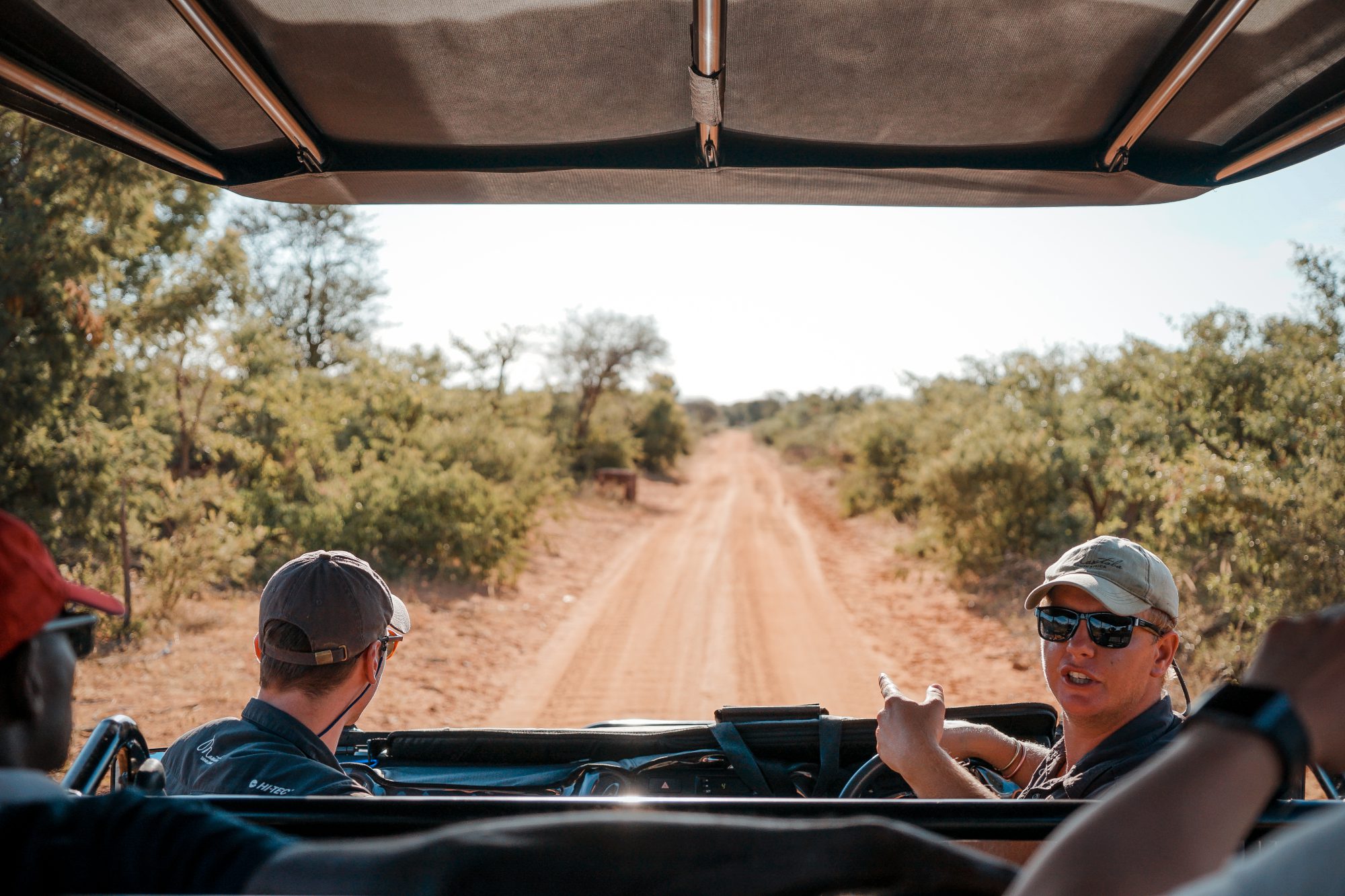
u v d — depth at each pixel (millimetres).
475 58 2146
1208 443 10008
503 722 7902
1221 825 605
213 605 10195
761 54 2121
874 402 27094
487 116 2404
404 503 13383
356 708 2059
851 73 2182
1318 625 680
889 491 24547
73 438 10031
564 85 2254
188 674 7988
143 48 2000
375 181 2664
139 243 11070
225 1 1926
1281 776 624
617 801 1221
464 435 16734
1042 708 3014
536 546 17938
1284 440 9242
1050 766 2436
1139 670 2123
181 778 1956
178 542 10172
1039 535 14008
